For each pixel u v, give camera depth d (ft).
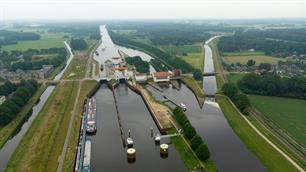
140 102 644.27
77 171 355.97
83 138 440.86
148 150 417.08
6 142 443.32
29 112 569.64
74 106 582.76
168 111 554.87
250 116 532.73
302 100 631.56
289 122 507.30
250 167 365.40
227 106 585.22
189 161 378.12
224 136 457.68
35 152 394.73
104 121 529.45
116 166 376.48
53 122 495.41
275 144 418.72
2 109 501.97
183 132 455.63
